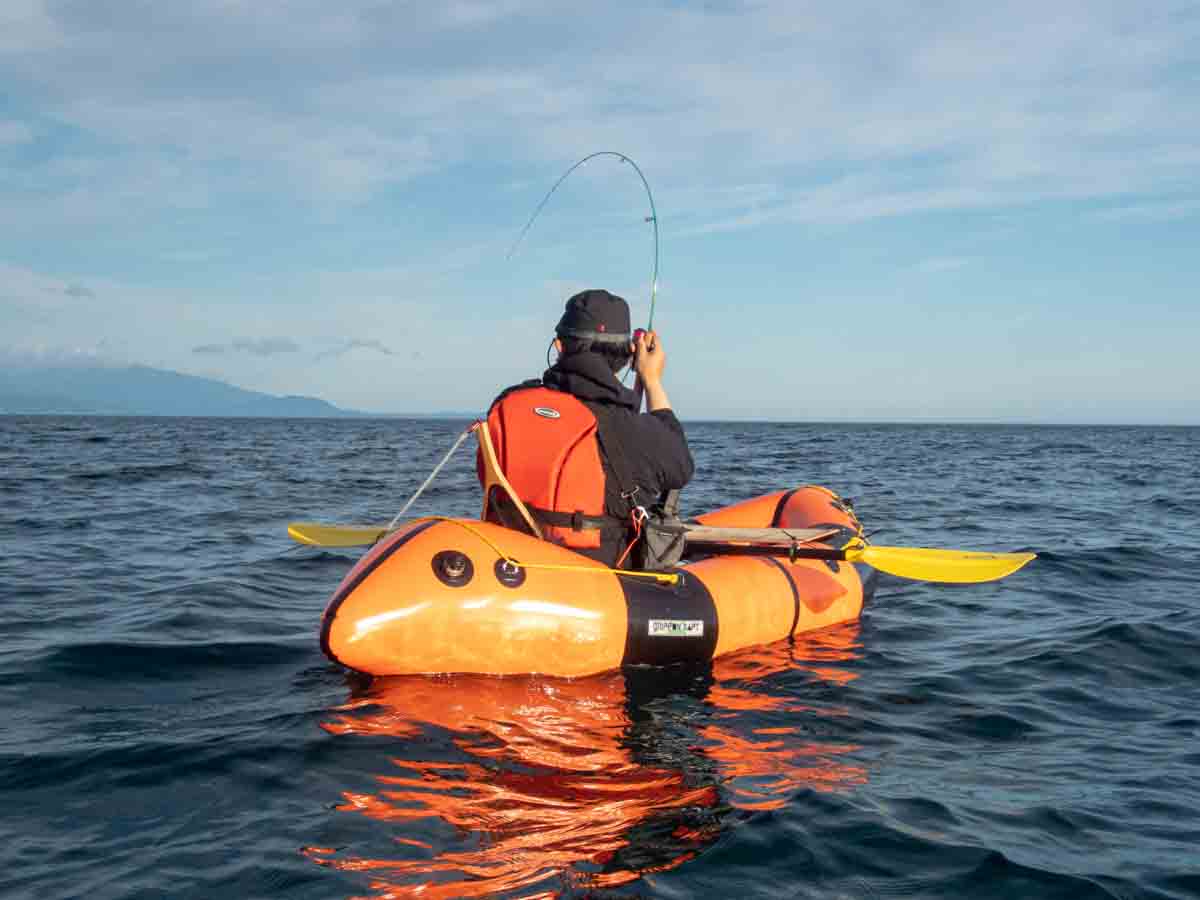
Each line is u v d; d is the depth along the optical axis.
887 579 6.44
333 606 3.40
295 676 3.74
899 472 18.41
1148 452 31.36
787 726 3.24
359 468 18.88
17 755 2.80
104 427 65.56
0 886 2.02
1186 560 7.32
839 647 4.41
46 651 4.04
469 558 3.56
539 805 2.48
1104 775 2.86
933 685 3.83
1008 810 2.57
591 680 3.63
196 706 3.32
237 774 2.66
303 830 2.30
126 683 3.63
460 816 2.40
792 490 5.59
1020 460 24.59
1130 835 2.43
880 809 2.54
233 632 4.46
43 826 2.34
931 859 2.26
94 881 2.05
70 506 10.42
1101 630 4.81
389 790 2.56
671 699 3.46
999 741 3.19
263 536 8.27
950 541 8.36
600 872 2.12
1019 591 6.05
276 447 29.75
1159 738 3.24
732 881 2.12
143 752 2.83
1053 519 10.27
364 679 3.62
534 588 3.57
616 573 3.77
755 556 4.62
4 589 5.56
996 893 2.12
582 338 3.77
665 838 2.31
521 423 3.79
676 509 3.99
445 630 3.45
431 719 3.12
